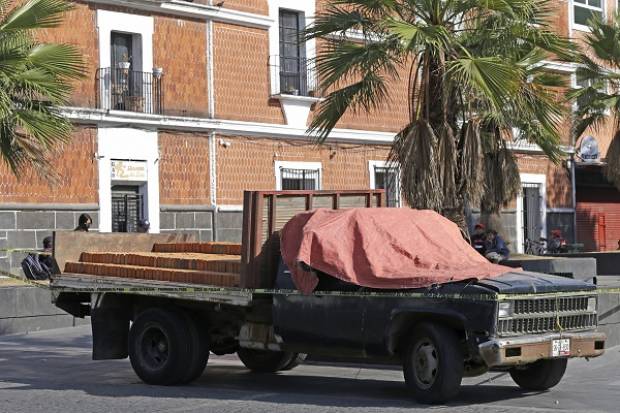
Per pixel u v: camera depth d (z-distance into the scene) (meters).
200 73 27.27
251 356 13.82
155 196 26.34
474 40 16.84
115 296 13.38
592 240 38.34
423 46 16.19
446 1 16.38
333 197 12.73
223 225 27.69
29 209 24.03
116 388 12.57
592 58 35.47
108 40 25.48
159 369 12.59
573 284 11.01
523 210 35.62
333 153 30.22
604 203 38.94
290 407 10.82
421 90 16.33
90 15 25.17
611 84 31.05
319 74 16.80
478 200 16.41
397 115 31.56
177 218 26.77
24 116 18.55
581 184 38.06
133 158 25.91
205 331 12.69
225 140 27.77
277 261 11.94
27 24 18.64
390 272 10.99
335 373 13.88
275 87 28.84
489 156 18.64
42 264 19.67
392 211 11.77
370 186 31.16
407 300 10.68
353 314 11.03
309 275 11.32
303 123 29.39
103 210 25.33
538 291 10.59
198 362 12.55
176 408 10.91
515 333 10.45
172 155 26.73
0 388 12.70
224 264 12.27
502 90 15.27
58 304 13.84
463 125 16.50
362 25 16.78
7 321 18.67
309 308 11.36
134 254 13.44
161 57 26.52
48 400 11.66
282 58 29.23
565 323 10.99
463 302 10.38
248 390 12.29
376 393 11.93
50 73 18.70
